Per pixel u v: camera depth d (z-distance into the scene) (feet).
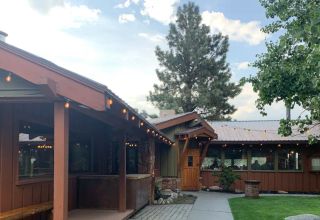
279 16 29.22
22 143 24.43
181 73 109.81
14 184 23.20
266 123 73.61
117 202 33.30
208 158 65.21
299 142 60.90
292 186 62.69
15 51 18.86
